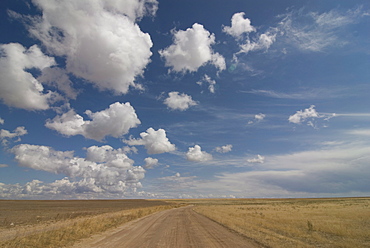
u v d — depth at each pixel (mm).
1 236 16094
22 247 11859
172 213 43500
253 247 11117
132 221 27203
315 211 39562
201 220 27031
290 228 17797
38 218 33406
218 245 11820
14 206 76812
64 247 11820
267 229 17969
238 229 17797
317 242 12570
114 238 14609
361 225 19672
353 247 11078
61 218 32531
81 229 17891
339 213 31734
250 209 55750
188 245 11977
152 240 13703
